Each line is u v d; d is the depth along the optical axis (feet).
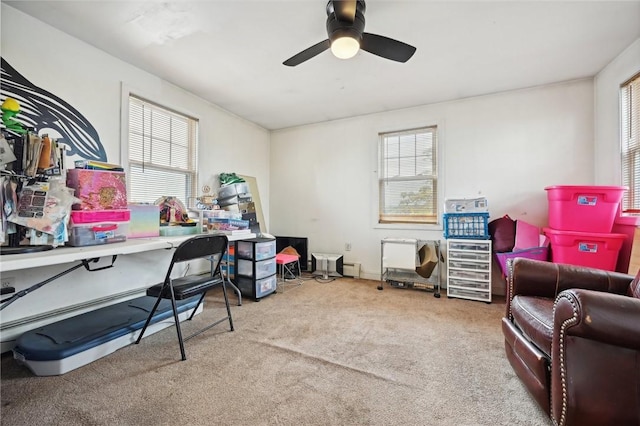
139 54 8.03
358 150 13.16
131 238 7.15
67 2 6.00
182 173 10.55
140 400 4.46
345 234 13.47
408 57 6.42
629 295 4.73
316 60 8.31
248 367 5.44
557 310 3.70
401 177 12.35
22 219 5.18
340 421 4.04
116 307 7.39
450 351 6.10
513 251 9.20
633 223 7.28
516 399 4.53
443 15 6.35
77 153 7.32
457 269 9.91
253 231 12.75
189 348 6.19
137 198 8.98
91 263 7.43
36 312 6.46
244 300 9.61
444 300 9.70
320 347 6.27
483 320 7.88
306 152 14.40
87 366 5.43
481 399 4.53
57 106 6.95
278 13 6.32
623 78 7.82
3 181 5.11
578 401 3.40
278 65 8.61
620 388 3.26
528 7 6.10
